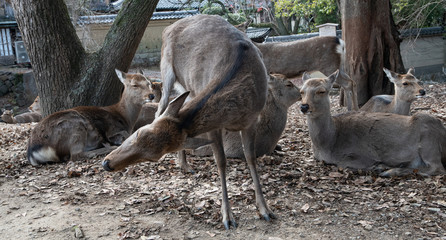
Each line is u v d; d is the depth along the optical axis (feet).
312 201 12.82
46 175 16.53
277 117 17.20
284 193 13.48
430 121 14.88
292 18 106.01
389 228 10.96
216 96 10.09
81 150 18.65
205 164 16.69
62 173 16.48
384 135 15.37
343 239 10.46
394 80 19.39
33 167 17.89
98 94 24.02
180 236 10.81
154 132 9.34
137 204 12.92
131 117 20.49
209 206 12.48
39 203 13.34
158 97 23.66
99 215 12.17
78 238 10.77
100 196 13.75
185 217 11.89
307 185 14.07
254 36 65.98
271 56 28.04
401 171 14.76
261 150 17.21
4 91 62.80
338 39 26.86
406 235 10.57
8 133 25.72
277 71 28.19
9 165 17.76
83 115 18.88
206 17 13.28
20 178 16.21
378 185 14.02
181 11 71.00
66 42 23.62
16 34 73.61
